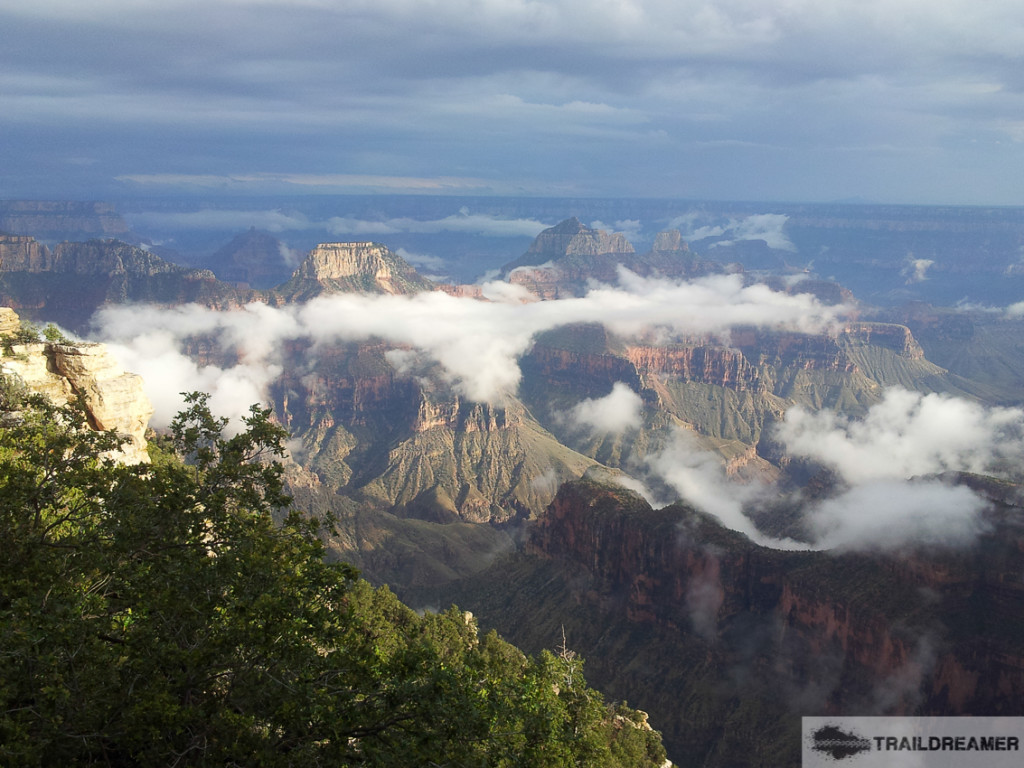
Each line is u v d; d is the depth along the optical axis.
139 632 33.78
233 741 30.30
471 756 32.88
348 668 34.12
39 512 39.34
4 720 27.67
